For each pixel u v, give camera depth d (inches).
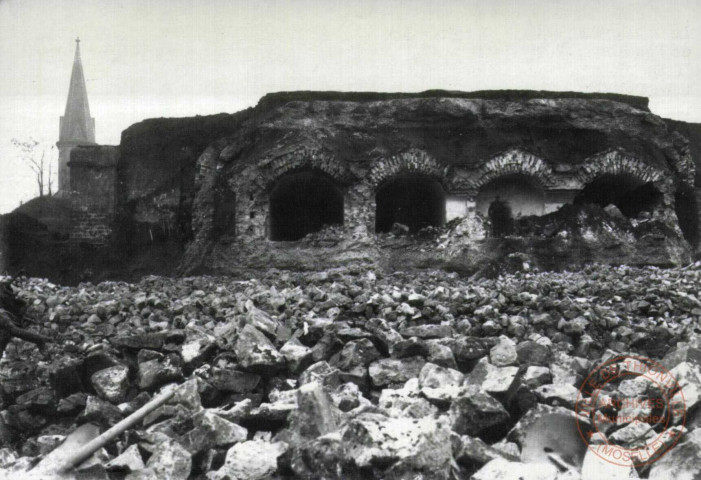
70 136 1971.0
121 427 233.9
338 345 299.9
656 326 357.4
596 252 680.4
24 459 230.7
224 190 749.3
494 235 721.0
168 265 826.8
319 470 199.6
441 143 727.7
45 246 932.0
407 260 682.8
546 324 341.1
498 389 236.7
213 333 318.0
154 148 878.4
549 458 214.2
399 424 198.7
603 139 743.1
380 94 753.0
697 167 840.3
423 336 314.7
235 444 229.3
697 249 788.6
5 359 318.0
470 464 207.2
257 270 693.3
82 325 355.3
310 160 707.4
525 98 757.9
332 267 685.9
